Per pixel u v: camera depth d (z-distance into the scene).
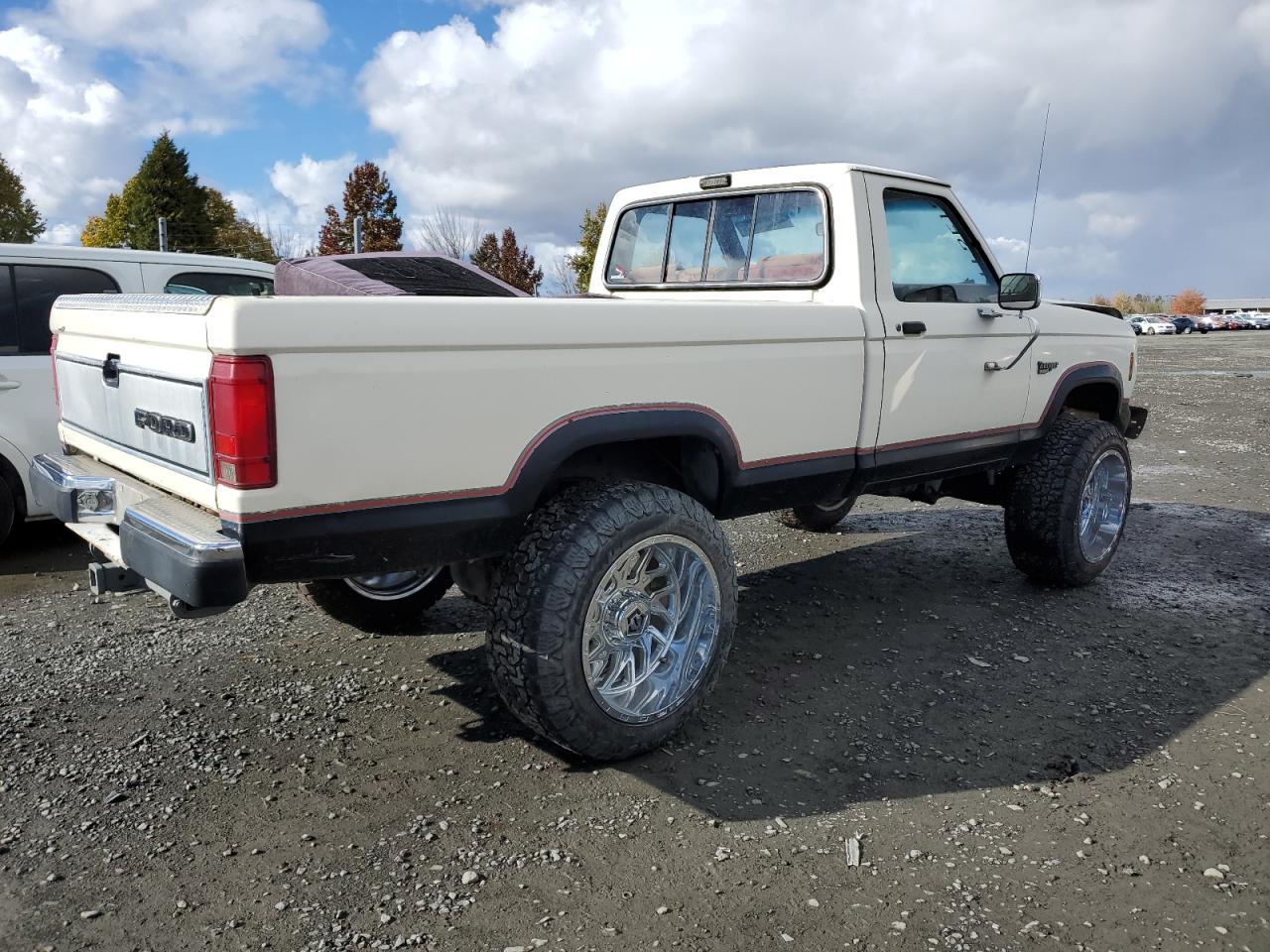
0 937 2.22
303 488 2.41
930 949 2.20
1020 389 4.52
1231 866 2.54
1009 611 4.64
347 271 3.52
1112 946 2.22
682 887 2.44
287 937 2.23
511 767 3.08
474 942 2.22
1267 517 6.76
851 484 3.84
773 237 4.05
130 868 2.50
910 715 3.48
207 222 48.50
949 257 4.24
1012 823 2.75
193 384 2.46
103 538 3.02
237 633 4.29
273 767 3.06
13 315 5.36
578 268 27.69
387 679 3.78
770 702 3.59
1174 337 54.62
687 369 3.12
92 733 3.28
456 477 2.67
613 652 2.99
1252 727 3.38
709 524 3.12
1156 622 4.48
